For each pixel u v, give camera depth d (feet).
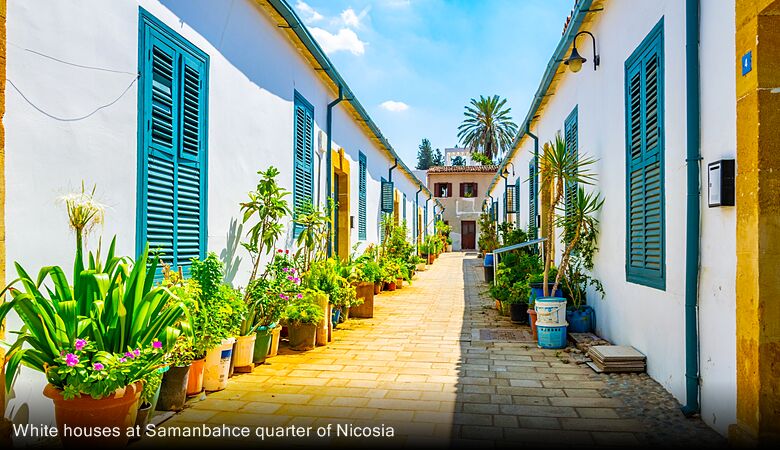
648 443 12.05
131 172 13.06
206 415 13.71
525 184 48.62
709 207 12.52
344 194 36.14
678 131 14.28
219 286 15.87
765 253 10.53
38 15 10.36
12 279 9.86
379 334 25.09
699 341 13.20
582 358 19.69
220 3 17.58
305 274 24.07
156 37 14.06
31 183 10.23
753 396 10.68
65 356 9.67
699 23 13.07
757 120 10.59
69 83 11.09
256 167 20.63
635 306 18.13
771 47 10.58
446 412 14.24
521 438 12.48
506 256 33.06
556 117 32.37
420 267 66.44
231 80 18.51
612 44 20.52
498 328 26.71
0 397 9.54
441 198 124.47
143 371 10.62
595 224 23.15
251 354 17.95
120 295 10.89
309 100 27.61
